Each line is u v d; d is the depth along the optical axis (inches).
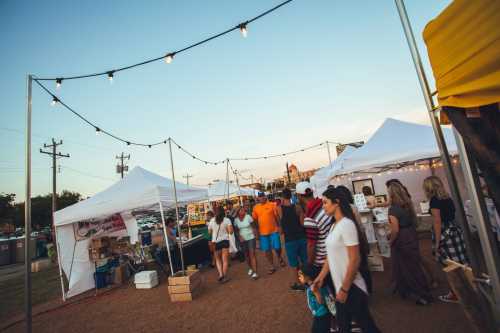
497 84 46.5
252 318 156.9
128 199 263.7
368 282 87.4
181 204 342.0
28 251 143.3
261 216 245.9
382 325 125.4
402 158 243.0
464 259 135.6
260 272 257.8
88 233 310.0
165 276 312.8
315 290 92.0
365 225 206.4
